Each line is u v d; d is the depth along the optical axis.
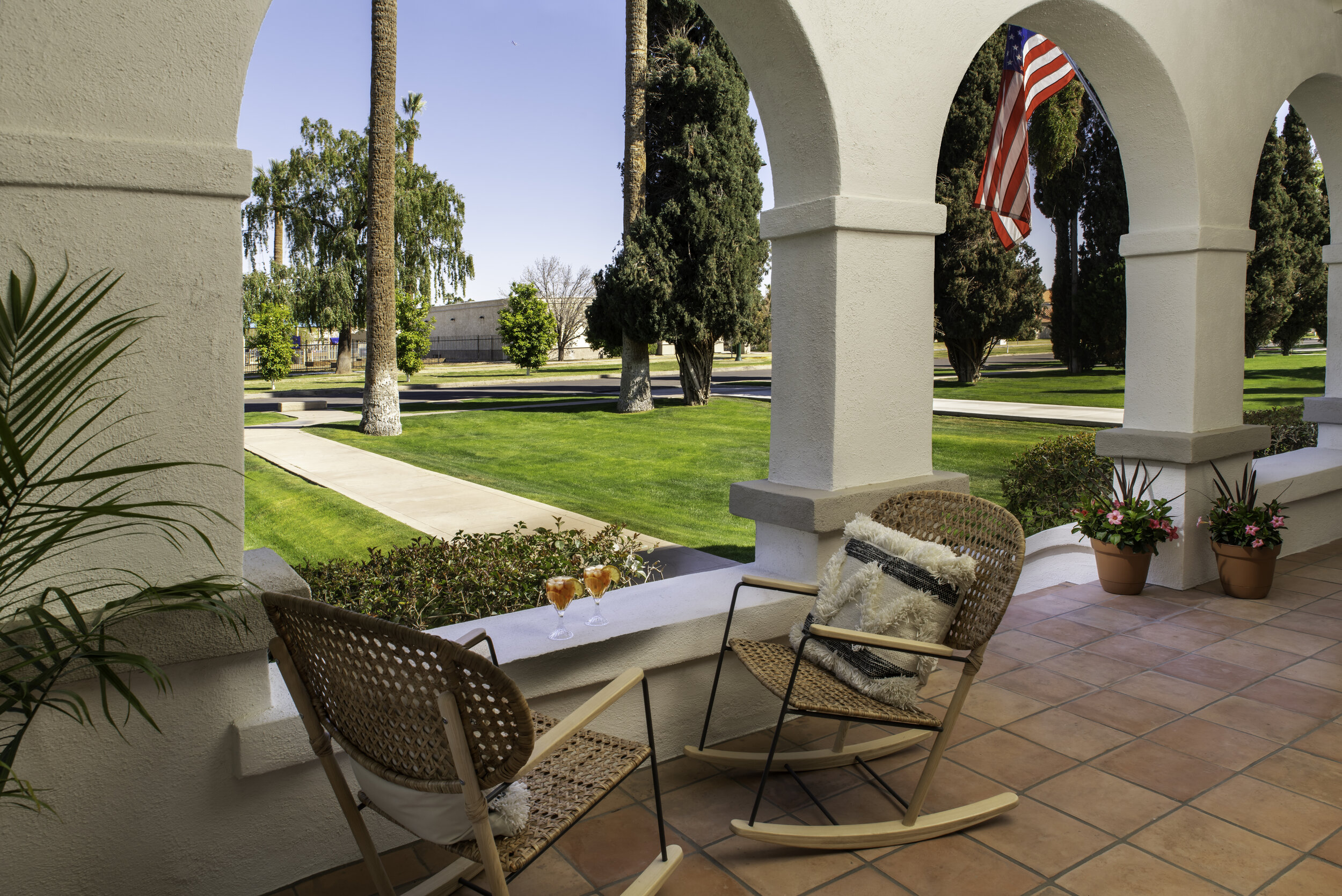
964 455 11.81
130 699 1.50
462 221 26.25
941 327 20.42
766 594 3.04
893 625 2.33
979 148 19.39
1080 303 19.41
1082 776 2.67
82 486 1.85
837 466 3.06
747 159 16.92
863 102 3.00
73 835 1.88
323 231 24.75
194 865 2.03
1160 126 4.23
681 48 16.27
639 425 16.06
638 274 16.39
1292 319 18.36
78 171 1.76
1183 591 4.62
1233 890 2.10
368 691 1.61
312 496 9.33
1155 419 4.62
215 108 1.92
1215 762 2.75
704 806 2.53
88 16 1.77
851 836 2.28
